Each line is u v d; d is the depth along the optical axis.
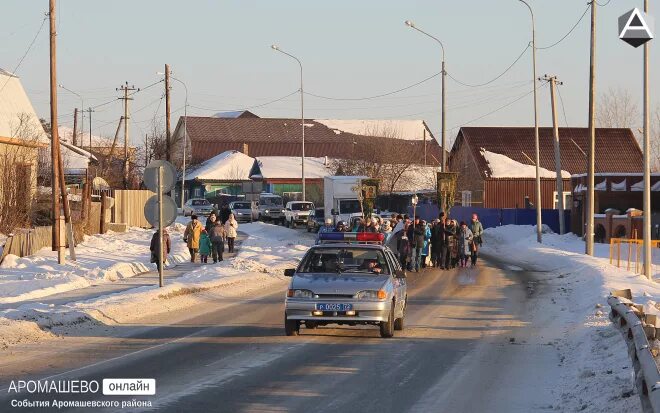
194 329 22.02
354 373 16.03
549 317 25.44
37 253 44.84
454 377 15.88
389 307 20.52
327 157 127.00
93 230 62.12
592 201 48.69
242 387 14.38
